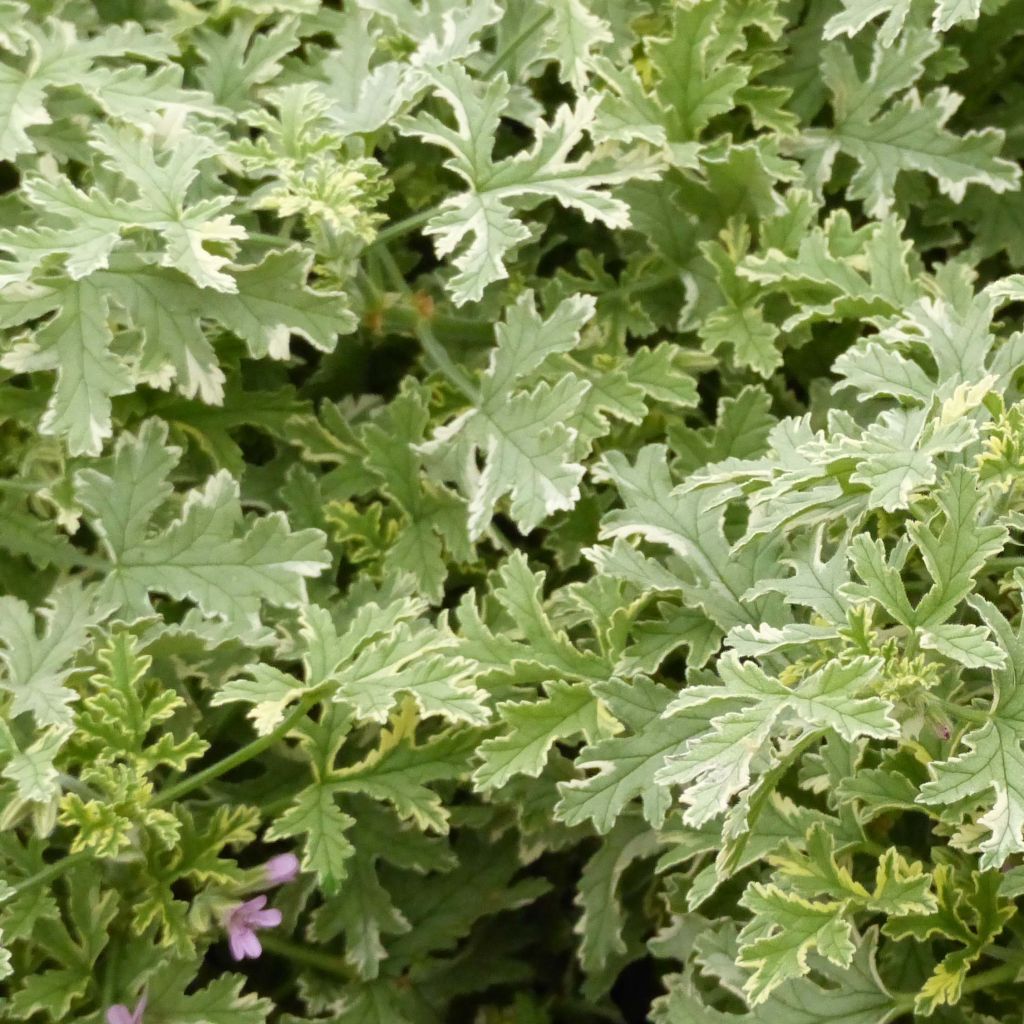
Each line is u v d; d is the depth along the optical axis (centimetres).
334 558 65
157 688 60
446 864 63
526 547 67
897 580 55
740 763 53
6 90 63
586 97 64
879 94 68
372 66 67
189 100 64
